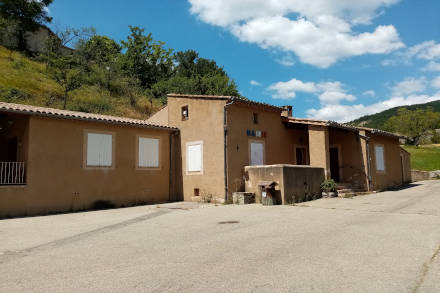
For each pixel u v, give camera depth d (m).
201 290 3.80
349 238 6.36
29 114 11.70
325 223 8.16
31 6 41.91
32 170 11.71
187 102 16.25
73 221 10.00
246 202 13.35
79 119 12.92
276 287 3.85
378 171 18.08
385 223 7.91
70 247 6.39
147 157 15.37
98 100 31.83
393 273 4.26
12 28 40.22
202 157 15.15
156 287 3.94
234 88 47.12
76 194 12.78
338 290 3.71
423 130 53.84
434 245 5.66
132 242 6.66
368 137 17.08
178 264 4.91
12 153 13.15
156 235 7.35
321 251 5.44
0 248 6.42
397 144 21.33
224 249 5.76
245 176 14.48
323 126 15.55
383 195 15.12
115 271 4.66
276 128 17.03
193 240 6.63
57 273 4.65
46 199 11.95
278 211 10.73
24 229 8.62
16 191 11.27
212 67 56.59
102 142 13.82
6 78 29.36
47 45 36.62
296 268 4.56
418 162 31.73
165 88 44.56
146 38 52.22
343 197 14.45
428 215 8.91
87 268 4.86
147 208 13.10
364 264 4.68
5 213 10.98
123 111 32.94
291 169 13.13
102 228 8.55
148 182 15.24
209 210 11.77
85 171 13.15
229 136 14.45
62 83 30.11
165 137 16.27
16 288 4.05
